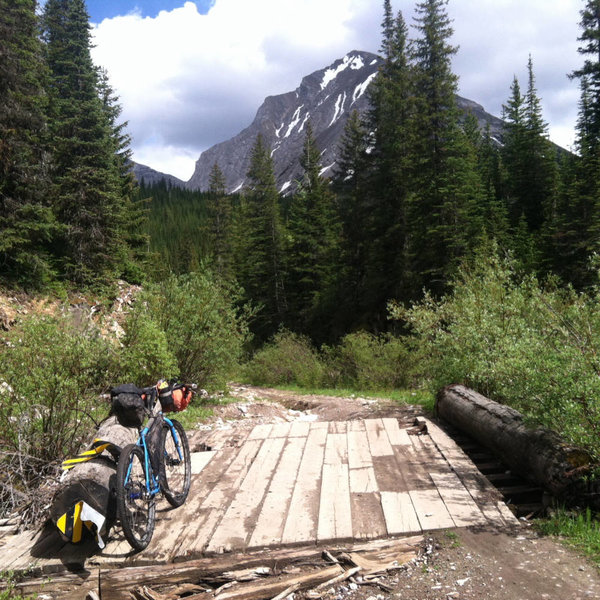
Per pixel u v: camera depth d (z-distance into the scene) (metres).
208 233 59.00
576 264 33.16
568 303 7.78
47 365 5.95
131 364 7.82
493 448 6.29
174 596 3.71
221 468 6.15
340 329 39.59
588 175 36.56
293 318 46.91
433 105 32.19
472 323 8.62
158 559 4.07
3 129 19.97
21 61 21.36
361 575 3.79
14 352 5.89
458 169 30.03
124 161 35.69
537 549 3.94
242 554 4.12
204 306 12.05
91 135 26.55
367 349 17.53
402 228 33.44
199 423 10.00
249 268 51.03
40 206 20.56
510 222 49.84
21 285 19.42
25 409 5.63
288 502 5.04
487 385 8.47
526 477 5.51
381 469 5.89
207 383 12.47
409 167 33.12
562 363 5.05
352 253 39.69
